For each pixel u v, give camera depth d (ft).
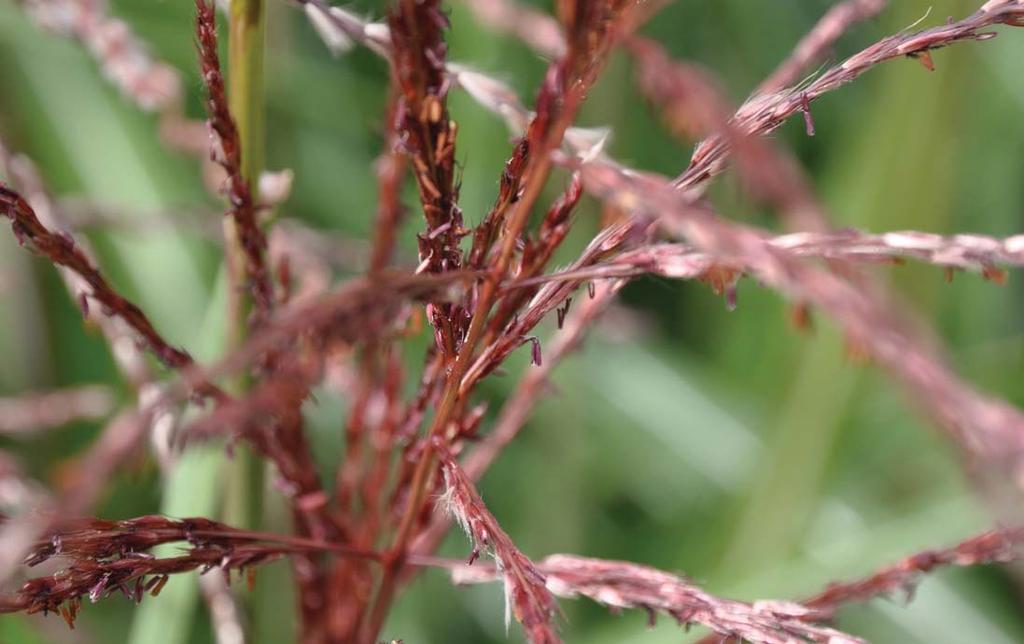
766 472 1.42
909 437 1.59
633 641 1.32
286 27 1.51
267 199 0.88
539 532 1.52
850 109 1.71
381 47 0.80
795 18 1.77
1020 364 1.53
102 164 1.40
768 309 1.65
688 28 1.73
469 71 0.79
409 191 1.05
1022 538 0.75
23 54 1.39
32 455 1.29
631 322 1.50
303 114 1.58
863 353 0.77
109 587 0.76
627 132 1.53
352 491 0.92
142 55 0.98
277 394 0.66
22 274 1.36
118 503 1.31
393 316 0.68
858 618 1.48
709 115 0.65
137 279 1.39
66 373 1.42
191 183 1.45
